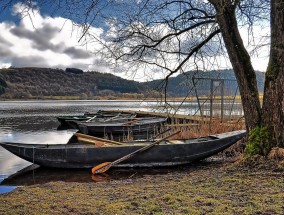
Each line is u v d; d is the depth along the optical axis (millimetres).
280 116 7605
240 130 12367
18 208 5164
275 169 6926
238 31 8086
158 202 5176
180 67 10312
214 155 11953
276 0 7582
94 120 23797
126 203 5223
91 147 10680
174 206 4902
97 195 6039
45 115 42344
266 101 7816
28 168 11195
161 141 11023
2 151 14688
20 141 19500
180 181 7027
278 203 4793
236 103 15047
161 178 7898
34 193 6336
